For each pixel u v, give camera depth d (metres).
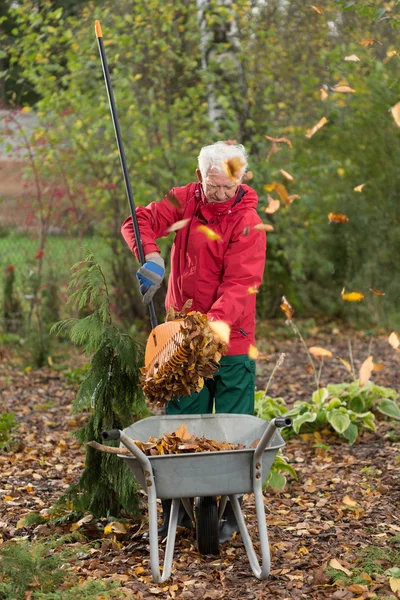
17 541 3.63
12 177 10.16
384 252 11.61
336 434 6.04
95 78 10.62
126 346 4.03
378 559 3.55
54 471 5.22
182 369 3.46
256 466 3.26
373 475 5.00
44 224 9.79
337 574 3.37
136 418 4.59
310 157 11.42
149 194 10.15
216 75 10.43
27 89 11.10
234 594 3.28
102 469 4.08
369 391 6.70
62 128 10.00
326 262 12.07
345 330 11.38
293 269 11.84
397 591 3.21
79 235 10.07
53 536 3.75
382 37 11.35
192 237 3.78
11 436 6.09
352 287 11.83
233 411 3.89
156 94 10.86
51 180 10.04
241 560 3.66
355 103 11.17
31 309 9.39
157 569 3.25
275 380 8.24
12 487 4.84
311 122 11.66
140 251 3.82
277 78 11.70
